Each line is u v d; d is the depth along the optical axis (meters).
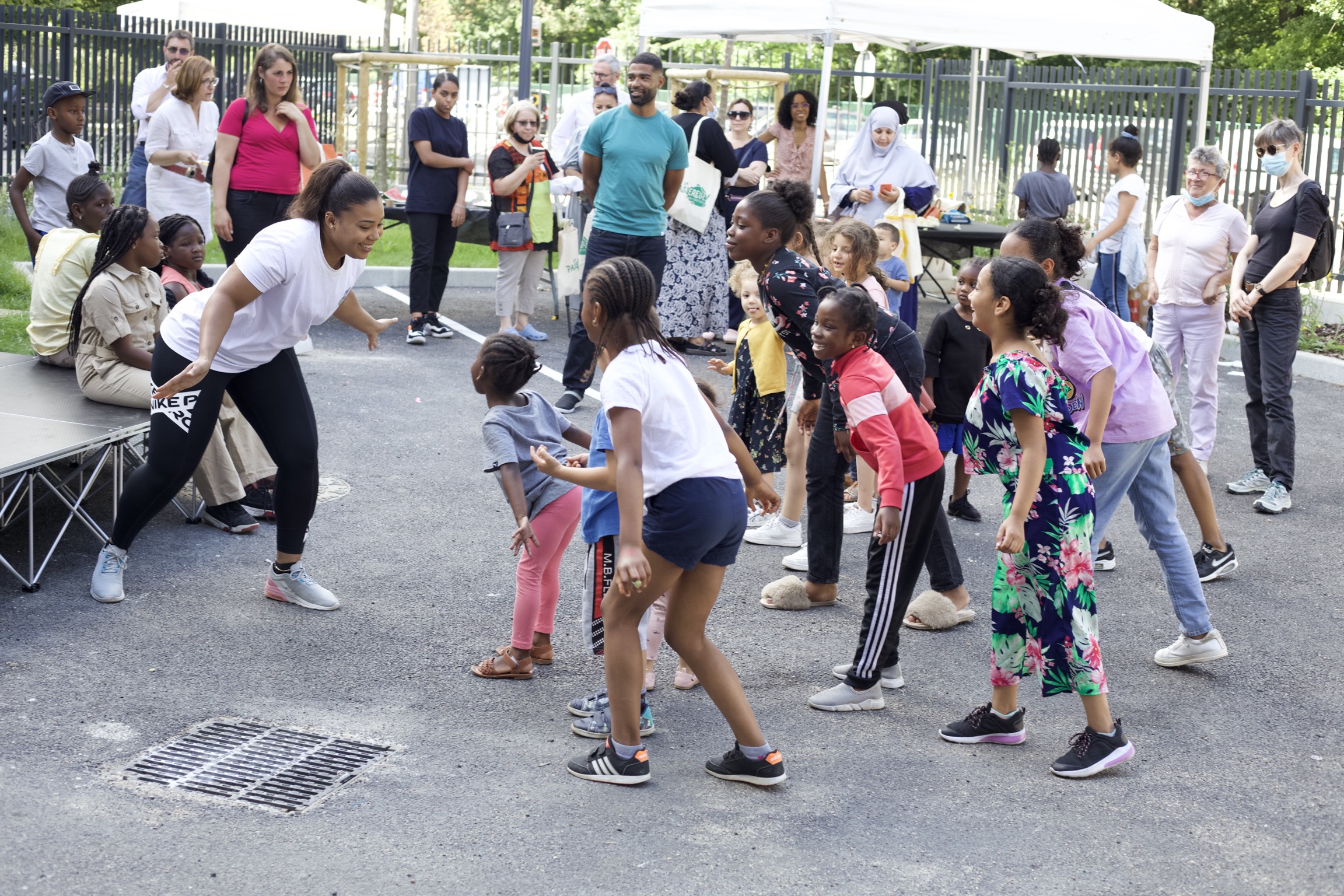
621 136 8.56
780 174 11.83
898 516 4.24
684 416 3.73
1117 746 4.09
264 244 4.72
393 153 14.50
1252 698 4.75
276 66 8.65
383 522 6.34
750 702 4.59
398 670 4.73
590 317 3.75
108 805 3.66
